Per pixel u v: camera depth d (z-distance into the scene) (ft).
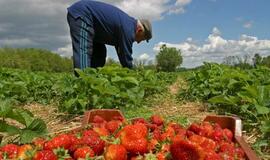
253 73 40.24
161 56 287.07
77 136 12.34
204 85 35.70
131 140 10.76
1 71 52.44
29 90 37.14
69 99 26.37
